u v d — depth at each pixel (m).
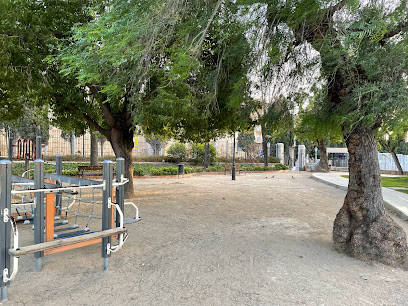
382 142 20.73
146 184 14.16
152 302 2.97
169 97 6.72
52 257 4.15
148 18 3.62
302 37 4.68
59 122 9.40
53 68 7.08
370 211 4.37
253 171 24.95
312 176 20.05
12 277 2.94
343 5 3.92
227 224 6.26
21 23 6.25
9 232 2.96
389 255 4.04
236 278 3.55
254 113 7.12
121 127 9.20
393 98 3.48
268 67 5.23
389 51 3.70
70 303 2.93
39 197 3.45
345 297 3.13
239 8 4.36
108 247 3.78
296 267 3.91
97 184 3.89
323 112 4.83
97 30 3.44
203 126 8.91
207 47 6.38
